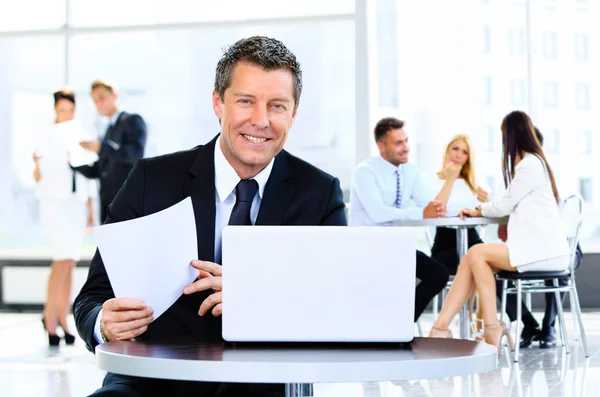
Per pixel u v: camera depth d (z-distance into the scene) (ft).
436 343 4.86
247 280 4.62
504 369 15.67
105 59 26.04
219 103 6.09
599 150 25.30
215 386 6.01
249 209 6.20
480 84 24.64
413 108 24.59
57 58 26.23
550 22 25.02
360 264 4.62
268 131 5.76
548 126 25.14
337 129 24.72
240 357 4.28
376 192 17.66
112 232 5.02
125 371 4.34
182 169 6.37
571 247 17.19
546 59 25.02
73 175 20.20
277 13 25.17
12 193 26.50
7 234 26.68
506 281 16.76
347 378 4.12
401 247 4.63
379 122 18.30
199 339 5.11
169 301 5.26
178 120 25.62
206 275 5.27
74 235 20.18
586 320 23.24
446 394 13.47
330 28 24.85
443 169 19.22
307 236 4.60
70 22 26.18
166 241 5.13
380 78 24.66
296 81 5.78
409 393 13.64
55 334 19.99
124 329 5.12
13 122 26.43
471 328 17.52
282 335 4.63
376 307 4.64
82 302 5.98
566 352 17.38
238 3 25.38
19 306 26.96
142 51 25.82
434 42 24.57
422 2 24.52
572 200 18.20
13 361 17.51
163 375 4.22
